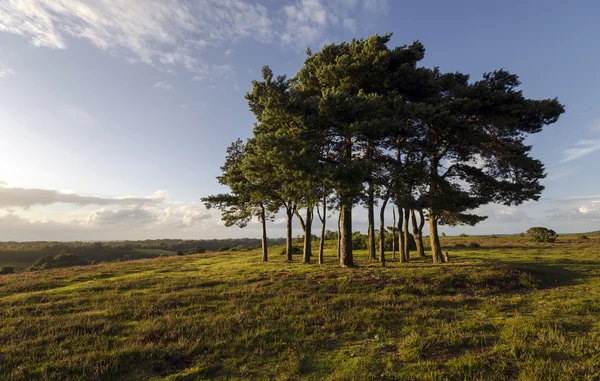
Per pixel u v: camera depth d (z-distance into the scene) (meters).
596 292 13.63
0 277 23.61
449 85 25.31
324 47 23.08
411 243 42.62
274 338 8.41
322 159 20.12
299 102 17.70
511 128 22.25
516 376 5.90
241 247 62.06
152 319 10.55
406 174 18.48
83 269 27.73
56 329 9.34
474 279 16.53
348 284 15.59
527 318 9.53
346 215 22.31
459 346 7.52
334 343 8.12
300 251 39.81
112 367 6.73
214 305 12.16
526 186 24.16
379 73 20.72
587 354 6.67
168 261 34.69
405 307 11.29
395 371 6.29
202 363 6.90
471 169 25.98
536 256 30.41
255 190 25.23
